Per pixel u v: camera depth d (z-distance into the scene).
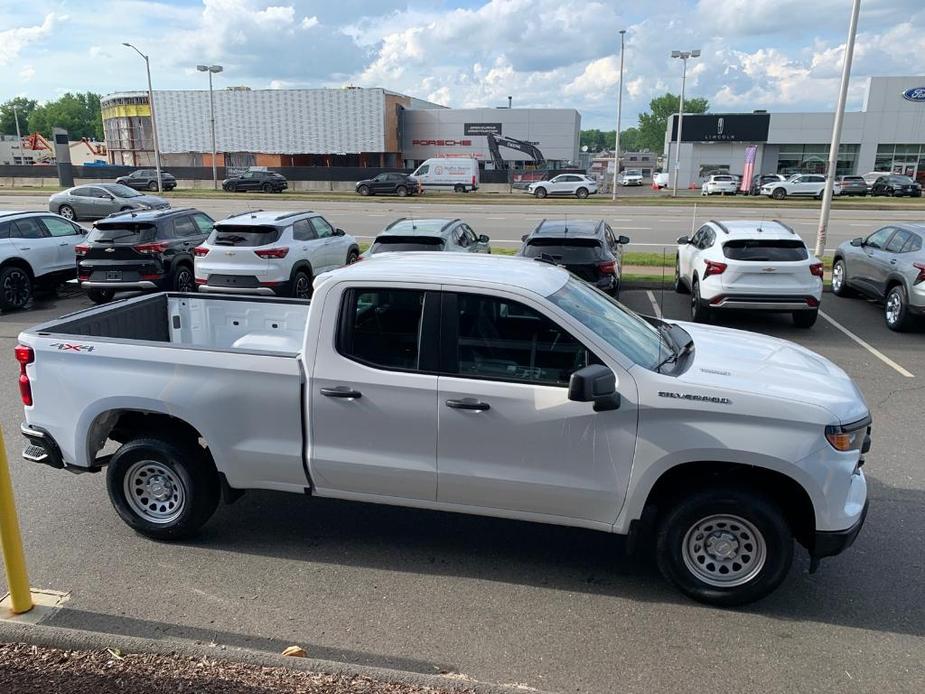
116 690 3.04
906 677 3.46
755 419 3.76
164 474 4.66
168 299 5.92
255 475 4.44
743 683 3.41
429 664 3.53
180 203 36.62
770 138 58.78
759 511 3.84
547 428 3.96
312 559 4.55
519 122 62.28
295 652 3.49
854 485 3.98
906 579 4.33
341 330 4.19
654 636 3.77
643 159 103.62
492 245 21.14
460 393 4.02
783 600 4.11
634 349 4.14
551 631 3.80
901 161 57.19
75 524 4.99
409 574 4.38
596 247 11.30
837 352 9.82
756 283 10.71
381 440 4.20
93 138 146.12
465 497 4.20
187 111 61.31
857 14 15.28
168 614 3.93
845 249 13.37
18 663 3.24
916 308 10.43
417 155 63.97
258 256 11.83
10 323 12.10
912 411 7.42
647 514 4.07
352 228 25.47
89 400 4.54
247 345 5.71
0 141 104.50
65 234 14.29
